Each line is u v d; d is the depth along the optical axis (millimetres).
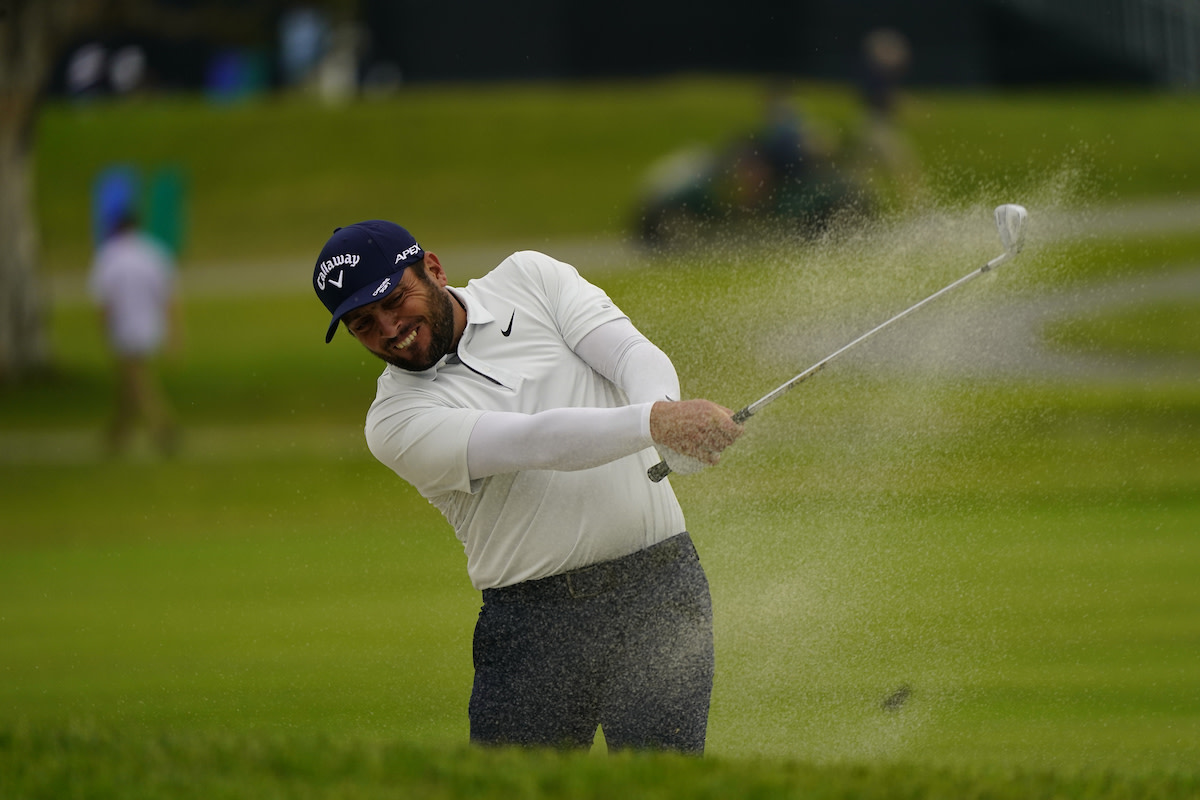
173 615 29094
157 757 12516
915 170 72938
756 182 72625
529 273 14562
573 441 13188
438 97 120875
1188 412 43219
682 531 14375
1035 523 32875
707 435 13102
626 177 103250
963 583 26781
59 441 58688
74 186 109188
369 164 108812
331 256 13555
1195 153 89438
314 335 75938
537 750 13289
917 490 30844
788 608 22344
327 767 12062
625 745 14195
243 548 37875
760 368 29281
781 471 27344
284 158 110625
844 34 129500
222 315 81125
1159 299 54406
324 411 62750
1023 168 51031
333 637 26109
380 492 45719
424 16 136375
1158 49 124750
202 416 62938
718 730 18078
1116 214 69375
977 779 12258
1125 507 35344
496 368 14117
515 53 136750
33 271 72312
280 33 128125
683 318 29859
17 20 69500
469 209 100312
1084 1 125938
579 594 13883
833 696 19438
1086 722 18984
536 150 108562
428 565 33562
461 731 19469
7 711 21172
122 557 37500
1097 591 27016
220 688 22422
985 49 125938
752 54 133000
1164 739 18125
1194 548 31047
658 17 135250
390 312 13570
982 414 35031
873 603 24141
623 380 14141
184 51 142125
